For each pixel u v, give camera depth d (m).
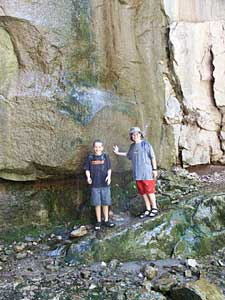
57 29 5.36
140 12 6.42
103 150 5.75
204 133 7.25
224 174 6.94
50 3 5.31
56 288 4.28
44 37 5.27
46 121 5.30
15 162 5.30
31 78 5.31
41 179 5.66
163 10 6.71
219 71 7.13
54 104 5.33
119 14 6.13
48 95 5.30
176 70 6.87
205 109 7.21
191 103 7.05
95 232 5.21
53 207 5.80
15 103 5.20
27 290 4.23
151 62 6.63
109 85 6.04
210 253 5.04
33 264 4.85
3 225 5.51
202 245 5.06
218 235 5.19
